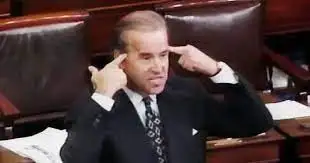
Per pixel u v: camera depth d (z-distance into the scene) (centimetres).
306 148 964
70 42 1127
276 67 1203
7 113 1010
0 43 1099
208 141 943
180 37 1159
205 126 792
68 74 1129
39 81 1118
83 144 712
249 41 1185
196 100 780
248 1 1188
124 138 732
